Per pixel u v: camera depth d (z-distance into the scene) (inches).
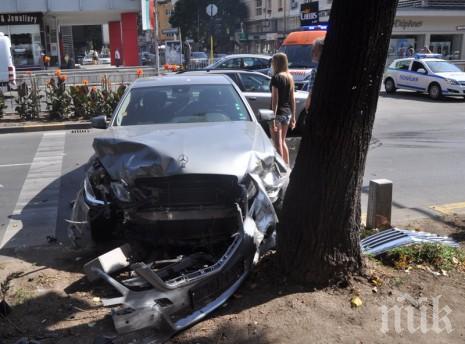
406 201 261.4
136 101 234.2
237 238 150.9
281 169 196.5
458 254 172.1
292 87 303.3
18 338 133.6
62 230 228.1
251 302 144.3
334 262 147.4
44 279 170.2
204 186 165.2
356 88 134.1
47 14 1294.3
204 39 2854.3
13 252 200.2
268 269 157.9
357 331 130.6
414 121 566.6
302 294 145.9
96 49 2923.2
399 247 170.7
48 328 138.2
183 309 138.9
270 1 2517.2
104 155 181.8
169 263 162.2
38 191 295.7
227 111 228.2
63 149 429.1
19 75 831.1
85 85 589.9
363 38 130.0
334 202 142.9
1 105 577.6
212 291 142.6
